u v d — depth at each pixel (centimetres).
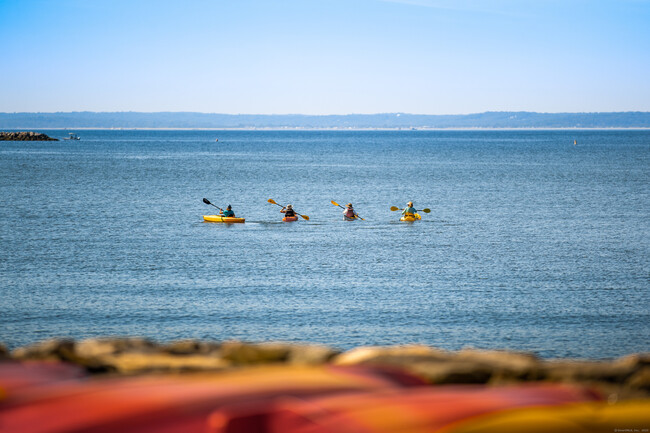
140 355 987
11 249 5594
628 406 511
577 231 6831
